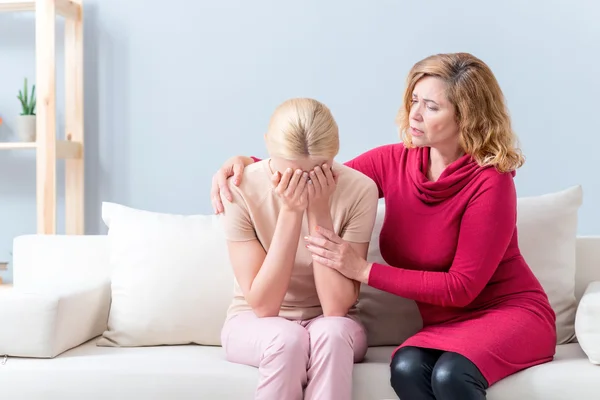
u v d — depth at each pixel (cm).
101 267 218
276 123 170
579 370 169
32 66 321
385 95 303
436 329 175
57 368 175
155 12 313
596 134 295
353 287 180
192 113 313
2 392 175
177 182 315
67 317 187
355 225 181
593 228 297
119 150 317
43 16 291
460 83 175
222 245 206
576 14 293
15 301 180
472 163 179
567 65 294
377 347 204
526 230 208
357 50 303
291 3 305
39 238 222
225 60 310
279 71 307
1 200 324
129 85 316
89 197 320
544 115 297
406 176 189
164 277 202
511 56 297
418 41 300
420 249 183
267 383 161
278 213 181
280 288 175
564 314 205
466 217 175
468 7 297
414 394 162
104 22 315
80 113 312
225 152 312
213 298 202
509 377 167
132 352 192
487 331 168
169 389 172
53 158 291
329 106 306
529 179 299
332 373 160
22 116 302
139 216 212
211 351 195
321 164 171
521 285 185
